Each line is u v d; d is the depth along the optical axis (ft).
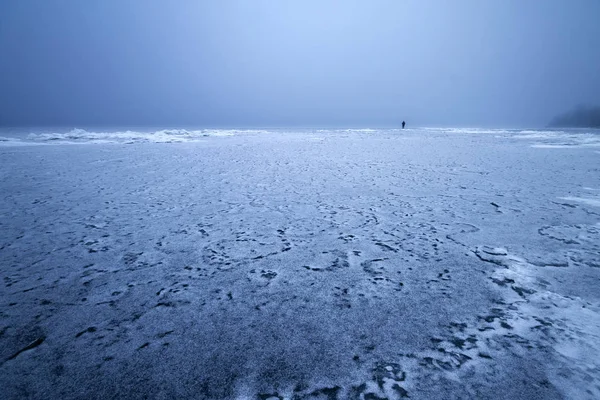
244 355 5.46
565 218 13.01
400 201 16.22
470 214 13.83
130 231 12.02
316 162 30.76
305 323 6.34
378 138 67.21
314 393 4.69
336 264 9.07
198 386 4.83
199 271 8.71
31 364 5.28
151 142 56.44
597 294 7.29
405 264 9.01
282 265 9.04
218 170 26.35
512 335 5.89
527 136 69.21
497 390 4.67
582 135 67.97
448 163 29.35
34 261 9.35
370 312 6.70
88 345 5.74
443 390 4.70
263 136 75.51
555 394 4.58
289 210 14.83
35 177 23.16
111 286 7.91
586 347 5.52
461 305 6.93
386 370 5.10
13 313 6.73
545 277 8.14
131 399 4.63
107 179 22.57
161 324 6.35
